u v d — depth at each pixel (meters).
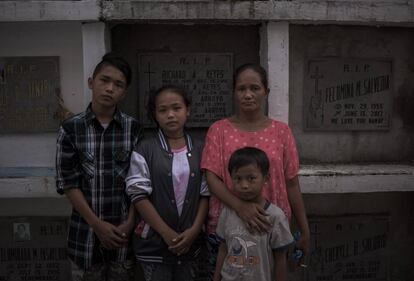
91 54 2.23
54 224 2.54
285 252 1.74
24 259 2.57
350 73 2.52
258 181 1.67
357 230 2.61
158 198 1.82
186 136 1.96
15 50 2.44
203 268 2.39
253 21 2.32
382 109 2.57
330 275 2.62
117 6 2.17
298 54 2.49
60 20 2.20
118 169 1.89
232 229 1.72
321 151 2.57
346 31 2.50
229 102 2.51
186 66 2.47
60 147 1.84
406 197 2.64
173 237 1.78
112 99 1.85
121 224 1.89
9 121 2.47
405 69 2.57
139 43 2.46
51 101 2.46
